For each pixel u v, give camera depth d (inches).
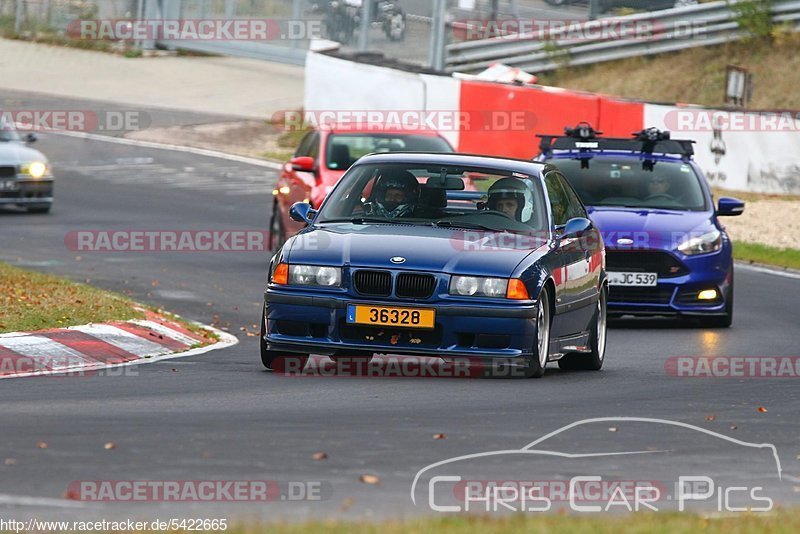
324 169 2103.8
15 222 2731.3
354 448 868.6
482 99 3614.7
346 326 1201.4
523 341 1200.2
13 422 932.6
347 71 4089.6
